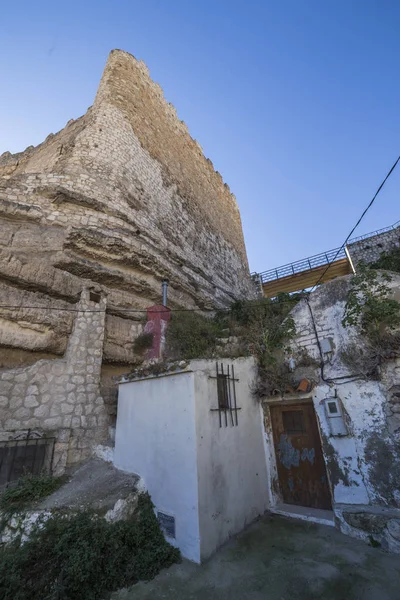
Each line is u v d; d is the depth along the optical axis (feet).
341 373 16.47
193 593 10.45
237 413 16.90
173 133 55.93
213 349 22.35
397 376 14.66
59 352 21.98
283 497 17.60
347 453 15.26
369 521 13.05
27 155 56.49
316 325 18.78
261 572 11.35
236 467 15.44
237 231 73.46
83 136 35.45
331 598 9.82
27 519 12.69
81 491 14.89
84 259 26.78
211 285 47.09
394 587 10.08
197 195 56.75
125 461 16.69
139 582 11.19
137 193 37.50
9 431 17.07
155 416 15.78
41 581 10.23
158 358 22.98
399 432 13.96
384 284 16.79
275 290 67.00
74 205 29.94
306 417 17.65
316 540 13.41
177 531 13.01
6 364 19.84
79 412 19.77
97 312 23.90
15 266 21.86
